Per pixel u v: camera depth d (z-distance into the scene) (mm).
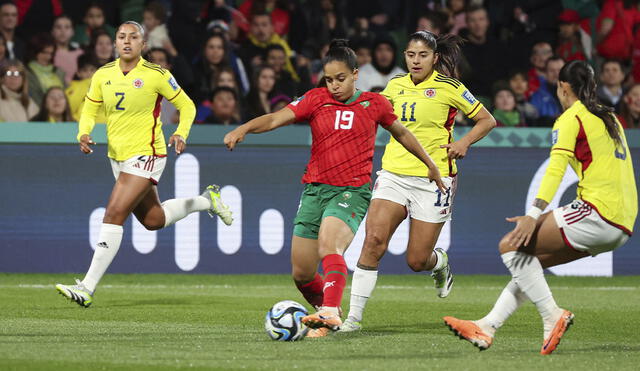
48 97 43312
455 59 25703
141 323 24828
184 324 24703
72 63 47844
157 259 40781
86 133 29031
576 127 19297
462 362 18203
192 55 49812
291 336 21047
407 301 32719
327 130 21781
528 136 42125
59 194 40250
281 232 41375
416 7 54469
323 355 18875
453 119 24938
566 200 41500
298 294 34375
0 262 40031
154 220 31422
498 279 41000
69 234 40375
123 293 34125
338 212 21562
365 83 48812
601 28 52938
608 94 49906
